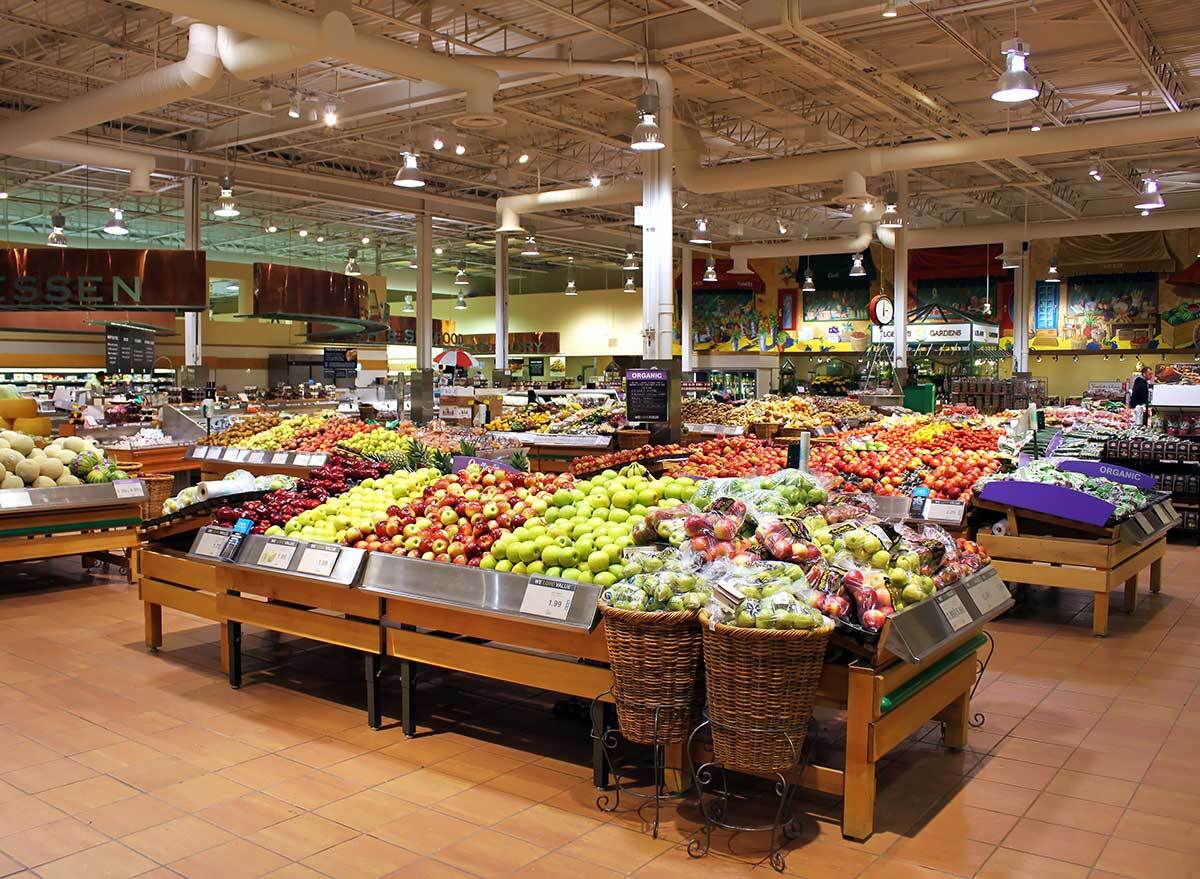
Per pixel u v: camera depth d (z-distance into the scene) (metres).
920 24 12.51
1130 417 12.25
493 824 3.37
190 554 5.00
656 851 3.16
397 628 4.21
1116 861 3.11
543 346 33.12
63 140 15.24
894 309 21.86
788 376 29.25
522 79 13.78
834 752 3.97
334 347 27.94
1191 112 13.24
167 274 16.16
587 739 4.20
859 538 3.59
